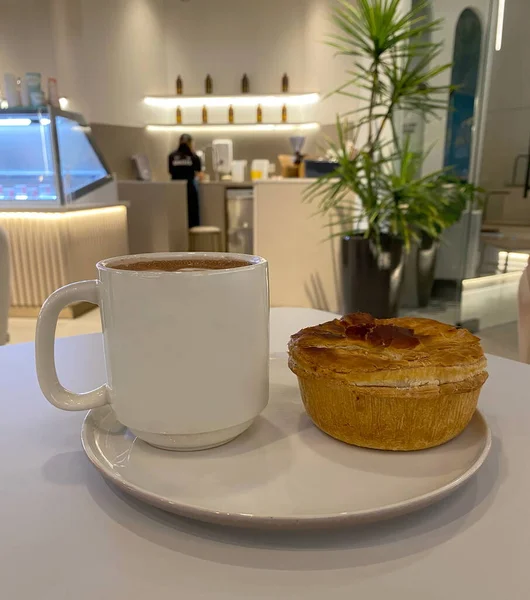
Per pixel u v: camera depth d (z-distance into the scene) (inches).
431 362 15.6
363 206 101.3
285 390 21.3
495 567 11.2
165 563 11.5
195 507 12.0
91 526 12.8
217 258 17.6
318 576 11.0
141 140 201.5
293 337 18.9
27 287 114.1
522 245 120.0
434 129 128.0
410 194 93.0
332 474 14.6
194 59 202.4
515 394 21.4
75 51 176.1
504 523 12.7
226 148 195.5
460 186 112.0
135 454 15.8
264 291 16.2
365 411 15.5
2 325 43.4
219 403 15.2
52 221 109.6
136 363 14.8
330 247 119.1
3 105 108.4
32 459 16.2
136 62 193.2
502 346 101.0
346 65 187.6
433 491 12.5
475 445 16.1
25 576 11.0
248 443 16.6
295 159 173.6
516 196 128.5
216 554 11.8
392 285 100.7
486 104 118.6
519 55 119.0
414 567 11.3
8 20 171.9
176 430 15.1
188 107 211.2
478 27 115.1
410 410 15.2
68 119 113.0
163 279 14.2
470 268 126.0
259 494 13.6
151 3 193.0
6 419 19.3
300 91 196.9
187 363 14.6
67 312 116.4
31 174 108.7
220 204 188.2
